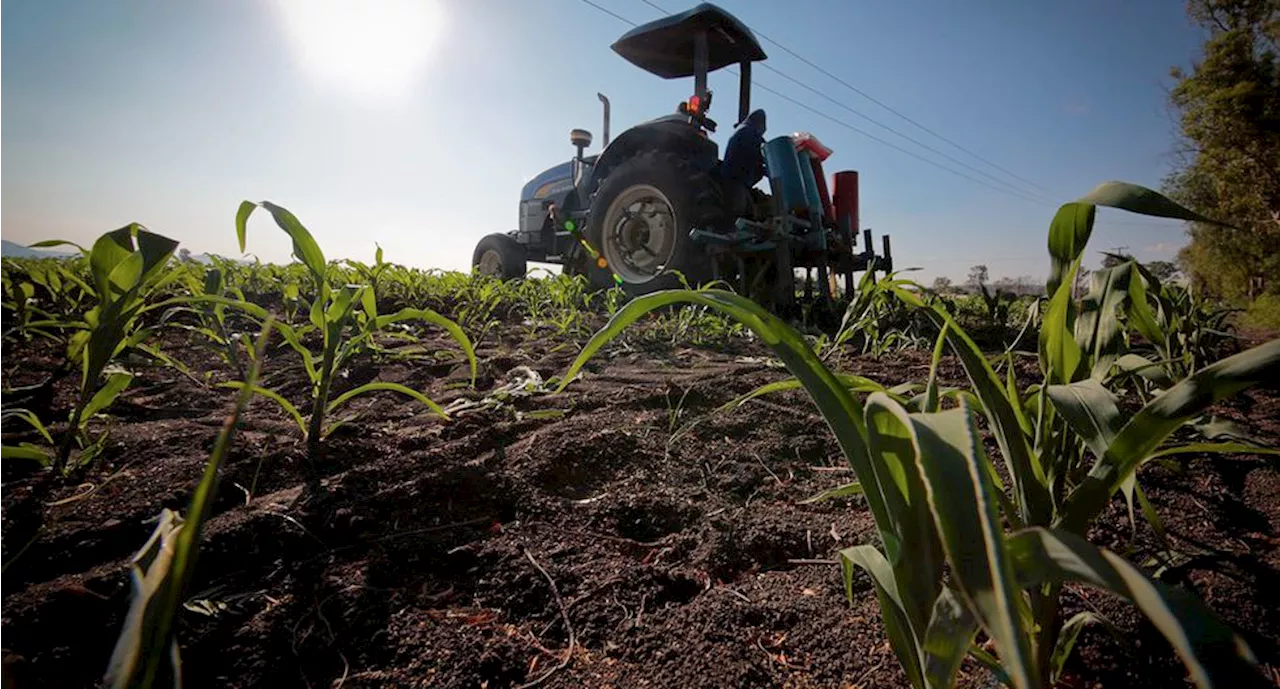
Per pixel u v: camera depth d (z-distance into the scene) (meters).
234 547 0.99
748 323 0.56
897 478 0.49
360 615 0.86
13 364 2.05
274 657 0.77
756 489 1.33
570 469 1.38
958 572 0.33
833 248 5.42
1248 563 0.97
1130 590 0.28
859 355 3.06
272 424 1.64
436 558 1.01
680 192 4.79
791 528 1.13
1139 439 0.51
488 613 0.88
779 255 4.55
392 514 1.14
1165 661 0.73
